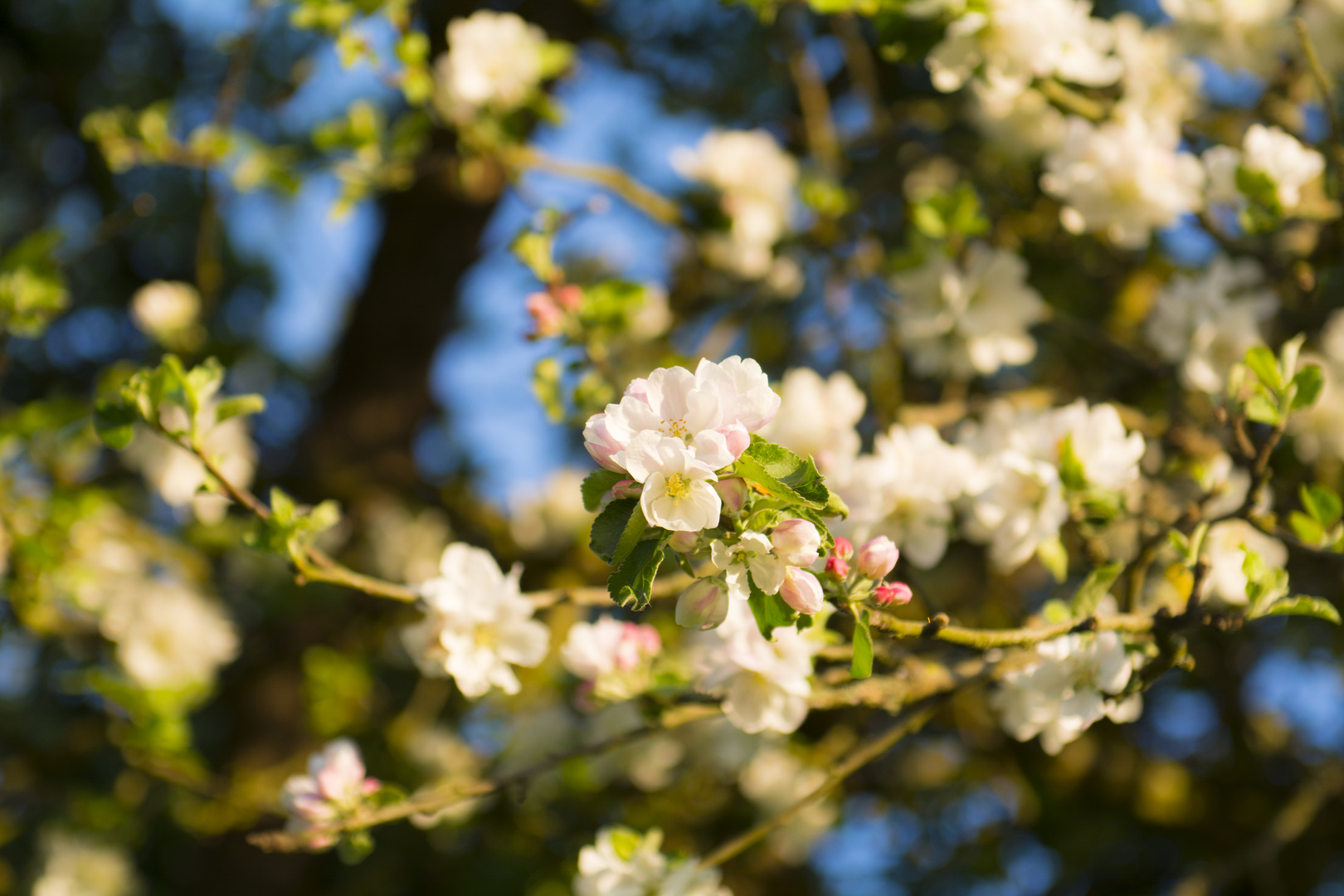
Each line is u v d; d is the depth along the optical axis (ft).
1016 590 14.53
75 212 22.30
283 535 7.01
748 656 6.69
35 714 16.65
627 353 13.08
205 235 12.60
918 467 7.95
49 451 12.35
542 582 14.26
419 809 7.40
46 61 21.45
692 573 4.87
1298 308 10.82
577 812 13.70
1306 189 10.39
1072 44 9.61
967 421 10.61
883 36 9.36
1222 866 13.61
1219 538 8.50
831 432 8.09
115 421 7.12
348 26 10.55
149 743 11.12
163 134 11.85
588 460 16.14
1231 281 9.80
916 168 13.20
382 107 19.45
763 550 4.67
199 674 12.98
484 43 11.28
